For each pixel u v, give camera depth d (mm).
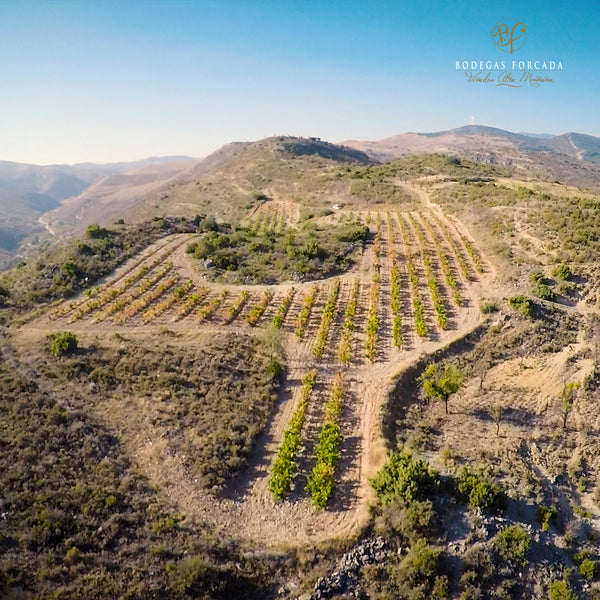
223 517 25828
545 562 23422
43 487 25094
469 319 46781
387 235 70000
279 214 107062
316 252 62281
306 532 25000
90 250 64500
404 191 98938
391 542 24375
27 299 50688
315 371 39250
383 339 44281
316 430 32875
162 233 75500
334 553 23844
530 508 26188
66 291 53125
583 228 56781
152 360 38938
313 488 27141
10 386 34000
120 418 32594
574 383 37094
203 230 81812
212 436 31156
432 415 35031
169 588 20906
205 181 182250
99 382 35969
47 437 29141
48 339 41594
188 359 39375
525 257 55000
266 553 23562
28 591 19578
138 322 46938
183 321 47344
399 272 57656
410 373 39438
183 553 22844
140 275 58750
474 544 23656
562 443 32156
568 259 52094
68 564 21234
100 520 23906
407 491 25312
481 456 30188
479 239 63906
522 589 22359
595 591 22625
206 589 21250
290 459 29484
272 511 26375
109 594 20250
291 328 46531
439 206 83250
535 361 40656
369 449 30875
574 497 28219
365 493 27422
